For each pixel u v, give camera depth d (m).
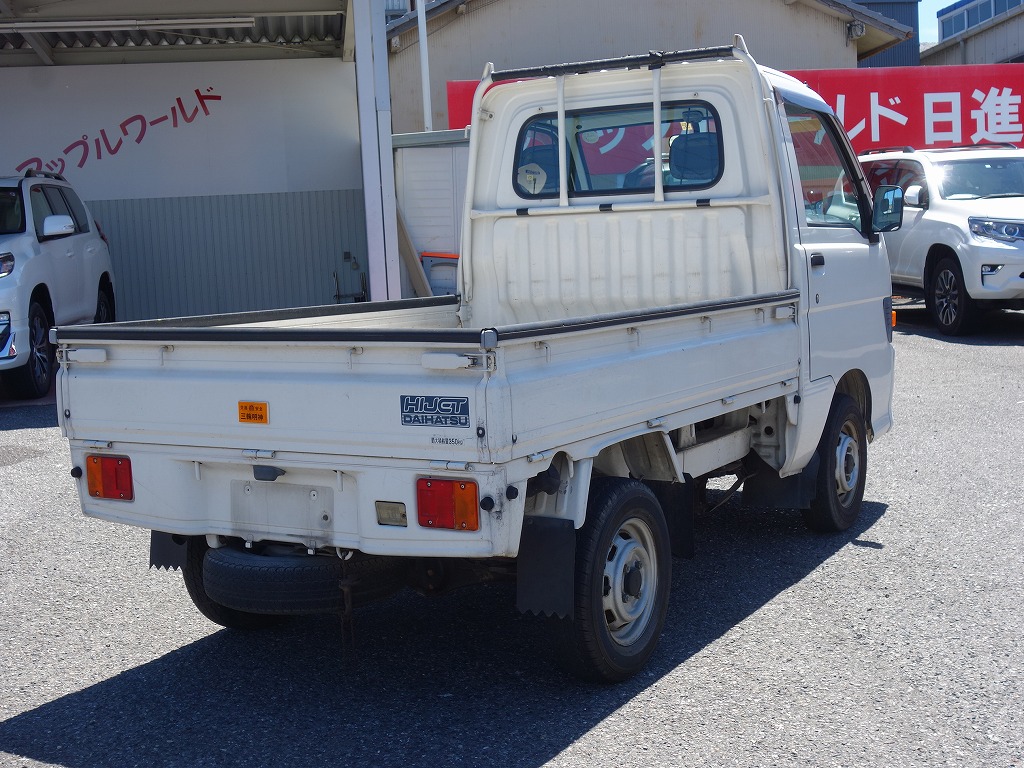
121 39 16.55
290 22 15.91
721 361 4.66
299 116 17.27
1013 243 12.91
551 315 6.00
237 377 3.88
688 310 4.38
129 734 3.89
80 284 12.71
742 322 4.90
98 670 4.49
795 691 4.07
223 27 15.59
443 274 15.38
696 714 3.90
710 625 4.80
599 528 3.98
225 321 5.04
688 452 4.79
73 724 3.98
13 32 15.62
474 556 3.52
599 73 5.74
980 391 10.24
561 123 5.81
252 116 17.20
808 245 5.59
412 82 21.41
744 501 5.91
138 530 6.56
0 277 10.67
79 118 16.95
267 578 3.94
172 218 17.20
